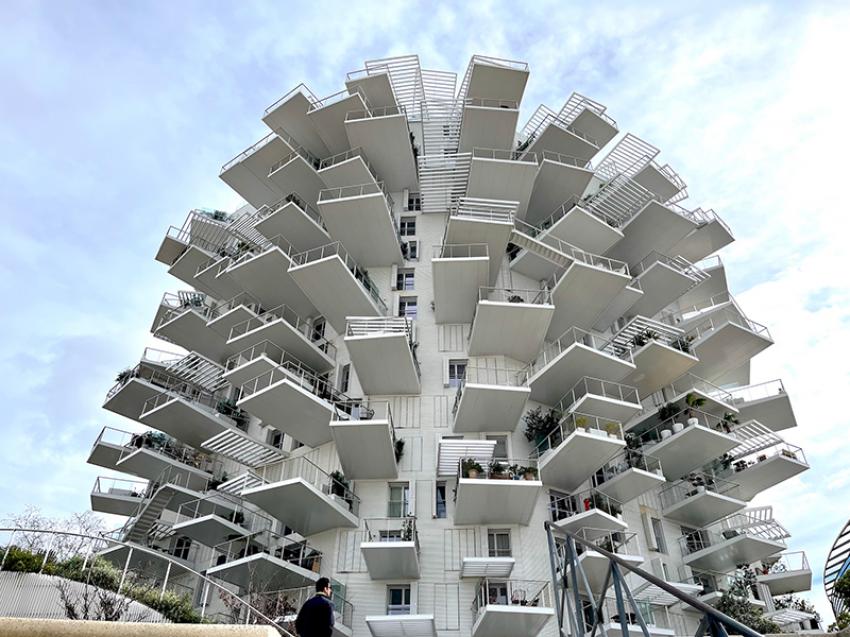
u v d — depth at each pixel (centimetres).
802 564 2927
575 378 2395
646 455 2567
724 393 3039
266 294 2962
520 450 2302
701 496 2542
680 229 3191
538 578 2027
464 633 1933
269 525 2458
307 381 2625
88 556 1619
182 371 3097
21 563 1386
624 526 2106
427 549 2108
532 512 2098
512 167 2823
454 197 3027
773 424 3086
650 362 2727
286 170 3153
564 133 3164
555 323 2722
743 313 3262
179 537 2769
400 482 2280
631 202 3123
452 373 2534
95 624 559
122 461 2889
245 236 3272
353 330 2395
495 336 2455
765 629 2242
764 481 2798
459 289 2548
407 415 2416
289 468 2509
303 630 805
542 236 2847
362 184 2919
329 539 2186
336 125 3186
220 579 2147
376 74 3167
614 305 3020
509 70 3188
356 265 2705
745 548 2498
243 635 584
